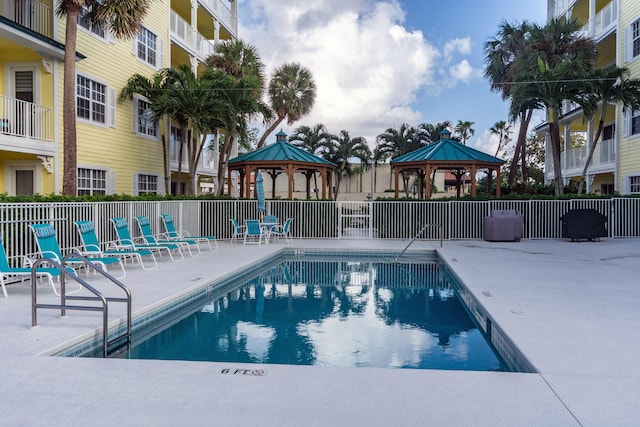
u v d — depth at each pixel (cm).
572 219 1457
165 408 304
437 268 1145
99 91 1522
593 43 2014
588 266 966
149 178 1858
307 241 1583
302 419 289
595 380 355
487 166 1795
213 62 2178
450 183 5347
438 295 830
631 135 1888
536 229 1598
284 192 4159
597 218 1442
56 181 1319
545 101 1752
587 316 550
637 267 950
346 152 3766
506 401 317
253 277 1020
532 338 461
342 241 1580
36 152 1238
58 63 1323
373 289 887
